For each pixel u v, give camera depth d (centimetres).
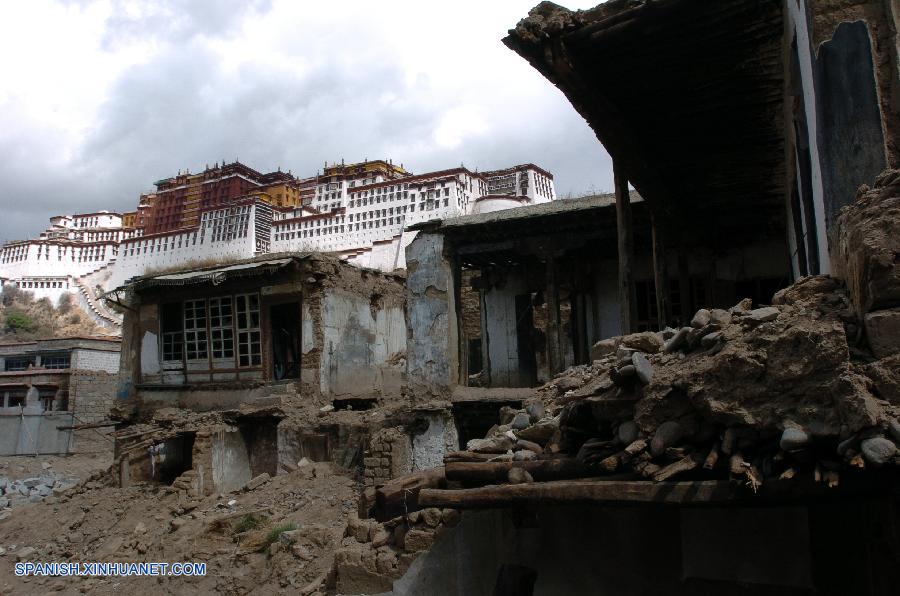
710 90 725
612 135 786
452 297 1631
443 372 1602
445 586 572
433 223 1652
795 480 310
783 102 739
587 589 489
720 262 1504
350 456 1664
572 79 652
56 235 9681
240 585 1183
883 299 312
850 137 406
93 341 3694
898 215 317
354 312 2023
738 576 443
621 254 891
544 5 627
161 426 1861
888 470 298
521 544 521
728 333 363
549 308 1533
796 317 347
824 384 309
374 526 870
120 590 1281
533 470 417
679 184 1042
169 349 2052
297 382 1841
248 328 1925
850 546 416
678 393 365
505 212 1647
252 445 1833
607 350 677
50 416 2920
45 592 1318
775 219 1305
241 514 1432
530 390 1513
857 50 409
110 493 1739
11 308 7975
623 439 381
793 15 523
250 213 6931
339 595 783
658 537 474
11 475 2455
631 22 594
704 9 581
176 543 1402
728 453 335
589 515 500
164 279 1983
